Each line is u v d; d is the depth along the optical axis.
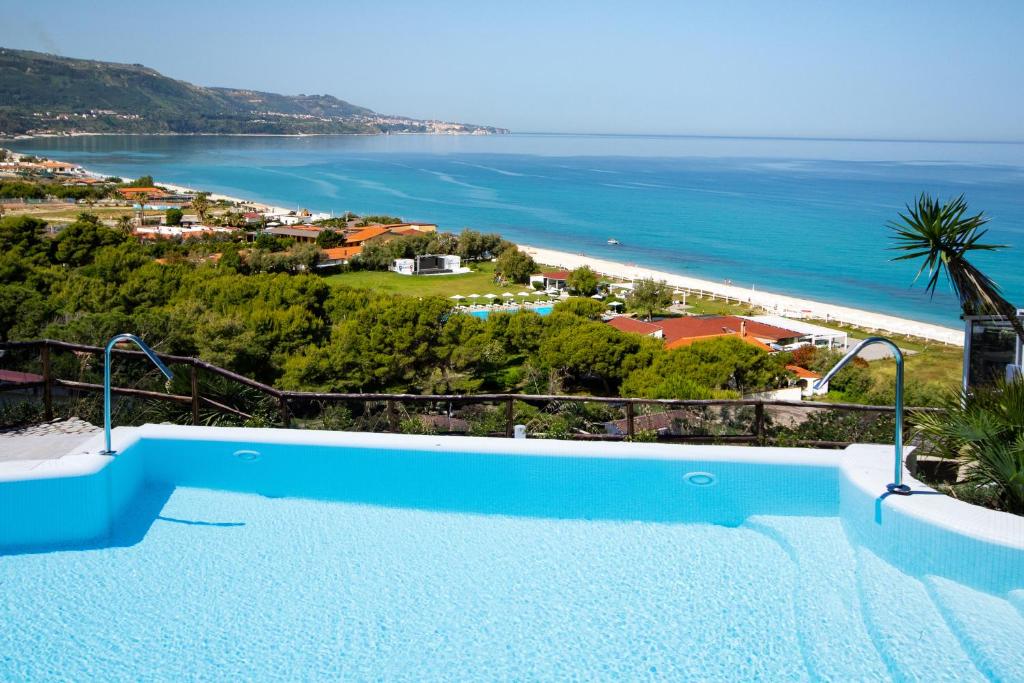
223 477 6.32
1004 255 99.62
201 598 4.85
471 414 9.38
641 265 100.25
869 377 32.78
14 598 4.84
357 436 6.20
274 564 5.29
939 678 3.91
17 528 5.44
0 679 4.06
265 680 4.06
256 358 30.75
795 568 5.18
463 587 5.00
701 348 36.84
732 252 111.06
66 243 63.50
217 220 124.19
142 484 6.25
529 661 4.25
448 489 6.12
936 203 7.19
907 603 4.55
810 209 160.75
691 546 5.59
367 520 6.00
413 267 94.69
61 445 6.38
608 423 8.35
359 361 32.88
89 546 5.51
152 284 39.34
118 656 4.28
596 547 5.59
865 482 5.24
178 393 8.08
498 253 103.44
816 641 4.35
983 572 4.46
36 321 21.89
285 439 6.21
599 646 4.41
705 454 5.93
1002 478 4.92
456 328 36.38
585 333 37.62
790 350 50.78
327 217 137.75
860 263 102.44
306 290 41.06
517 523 5.99
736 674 4.13
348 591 4.98
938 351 55.34
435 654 4.30
